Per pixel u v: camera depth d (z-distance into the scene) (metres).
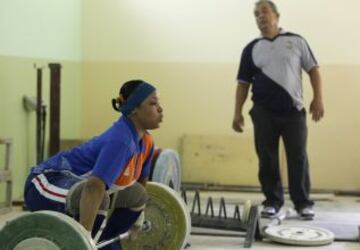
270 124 6.50
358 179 8.93
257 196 8.41
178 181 6.16
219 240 5.61
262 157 6.54
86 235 3.05
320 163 8.98
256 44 6.56
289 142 6.50
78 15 9.23
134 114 3.56
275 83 6.43
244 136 9.11
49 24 8.39
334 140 8.96
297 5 8.94
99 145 3.62
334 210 7.37
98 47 9.29
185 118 9.27
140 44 9.27
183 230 4.47
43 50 8.27
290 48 6.45
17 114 7.69
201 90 9.22
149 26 9.23
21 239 3.08
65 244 3.03
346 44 8.90
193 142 9.19
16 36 7.61
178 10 9.19
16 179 7.69
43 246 3.05
